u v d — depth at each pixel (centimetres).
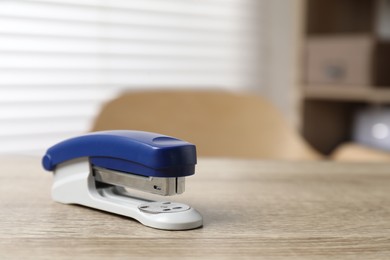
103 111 121
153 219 48
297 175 81
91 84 205
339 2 240
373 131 215
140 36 216
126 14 212
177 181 50
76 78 201
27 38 189
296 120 235
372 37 212
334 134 244
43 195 62
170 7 222
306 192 68
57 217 52
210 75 236
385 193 69
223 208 58
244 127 140
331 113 243
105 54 208
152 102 129
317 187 72
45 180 71
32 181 70
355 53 212
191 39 229
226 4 238
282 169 86
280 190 69
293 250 43
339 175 82
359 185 74
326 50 222
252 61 247
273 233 48
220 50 238
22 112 190
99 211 54
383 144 209
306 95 231
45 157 59
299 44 232
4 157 92
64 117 200
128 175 52
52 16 194
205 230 48
